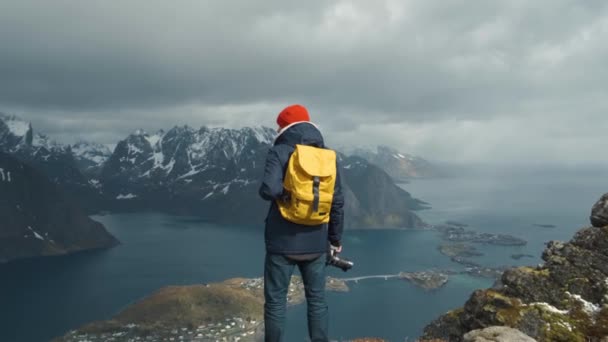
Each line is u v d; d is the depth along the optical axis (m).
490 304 4.87
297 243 2.90
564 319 4.30
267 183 2.80
